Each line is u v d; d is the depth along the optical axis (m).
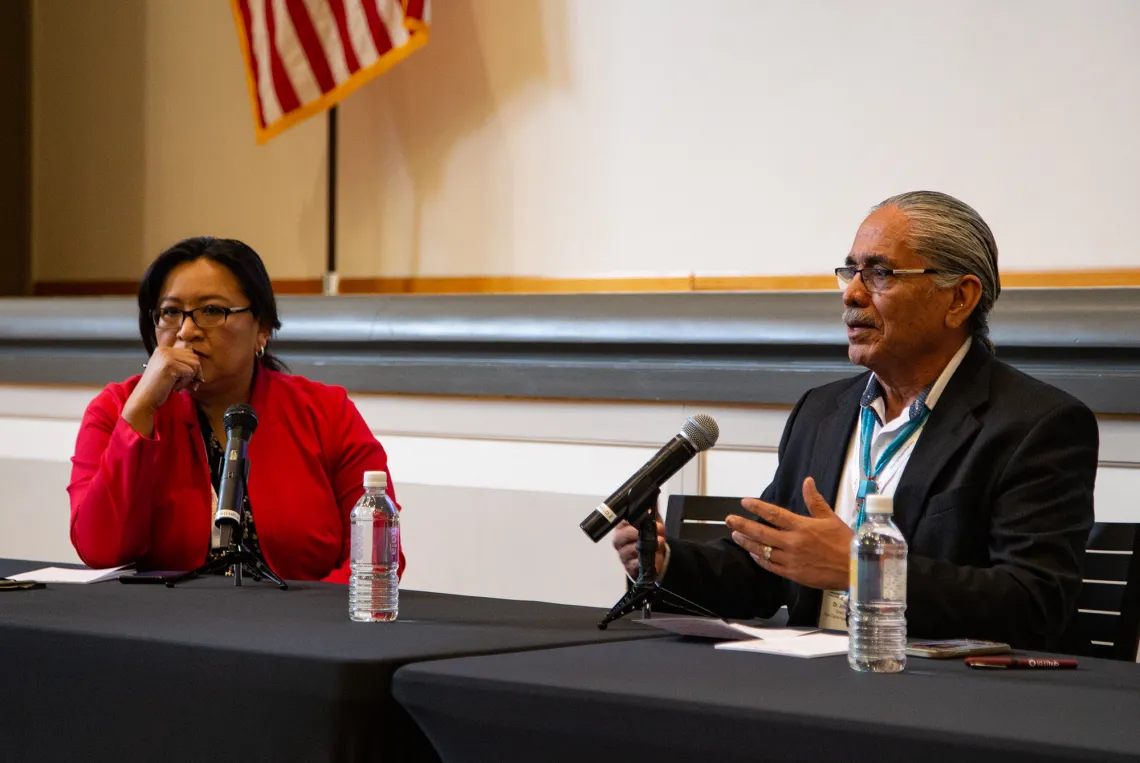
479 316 5.07
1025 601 2.40
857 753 1.50
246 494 3.07
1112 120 4.89
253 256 3.31
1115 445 3.93
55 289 7.22
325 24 6.00
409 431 5.20
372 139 6.39
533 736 1.71
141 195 7.03
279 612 2.40
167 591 2.69
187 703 1.97
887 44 5.29
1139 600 2.72
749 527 2.32
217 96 6.82
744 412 4.55
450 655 1.94
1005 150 5.07
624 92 5.84
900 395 2.87
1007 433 2.63
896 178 5.28
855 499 2.88
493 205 6.12
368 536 2.39
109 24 7.09
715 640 2.22
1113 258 4.89
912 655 2.10
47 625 2.16
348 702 1.81
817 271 5.43
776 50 5.52
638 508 2.49
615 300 4.88
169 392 3.12
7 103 7.16
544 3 6.00
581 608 2.62
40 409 5.88
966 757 1.44
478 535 4.97
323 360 5.36
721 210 5.63
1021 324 4.06
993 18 5.09
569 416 4.89
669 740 1.61
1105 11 4.89
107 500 3.06
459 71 6.20
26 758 2.15
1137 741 1.43
